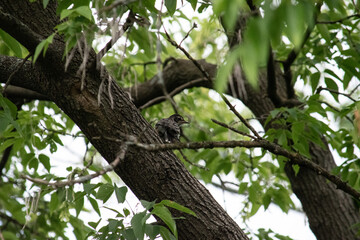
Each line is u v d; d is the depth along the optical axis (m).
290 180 12.30
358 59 11.18
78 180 5.59
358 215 11.63
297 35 3.86
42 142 11.27
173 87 13.76
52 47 7.92
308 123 9.95
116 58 14.56
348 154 10.29
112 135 8.19
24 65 9.16
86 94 8.11
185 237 8.52
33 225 13.15
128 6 7.32
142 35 11.97
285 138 10.00
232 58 4.00
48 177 10.08
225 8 3.90
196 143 7.24
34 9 8.22
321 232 11.66
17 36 7.75
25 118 11.48
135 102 13.81
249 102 12.69
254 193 13.03
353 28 11.34
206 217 8.54
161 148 6.73
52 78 8.20
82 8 6.02
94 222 7.98
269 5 3.97
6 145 10.88
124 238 7.41
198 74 13.43
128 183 8.55
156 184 8.43
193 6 7.88
